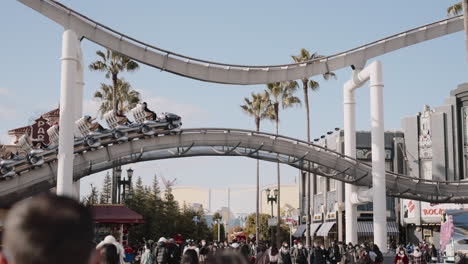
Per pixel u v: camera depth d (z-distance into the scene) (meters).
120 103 60.59
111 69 55.06
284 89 66.69
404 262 31.42
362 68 46.81
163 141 40.62
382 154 42.66
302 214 84.44
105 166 41.91
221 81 44.03
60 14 37.59
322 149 49.19
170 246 24.94
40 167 35.97
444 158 64.81
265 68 45.16
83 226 1.68
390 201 67.25
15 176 35.31
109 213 34.19
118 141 39.28
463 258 17.72
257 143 43.47
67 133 33.19
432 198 48.59
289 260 28.20
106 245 9.99
